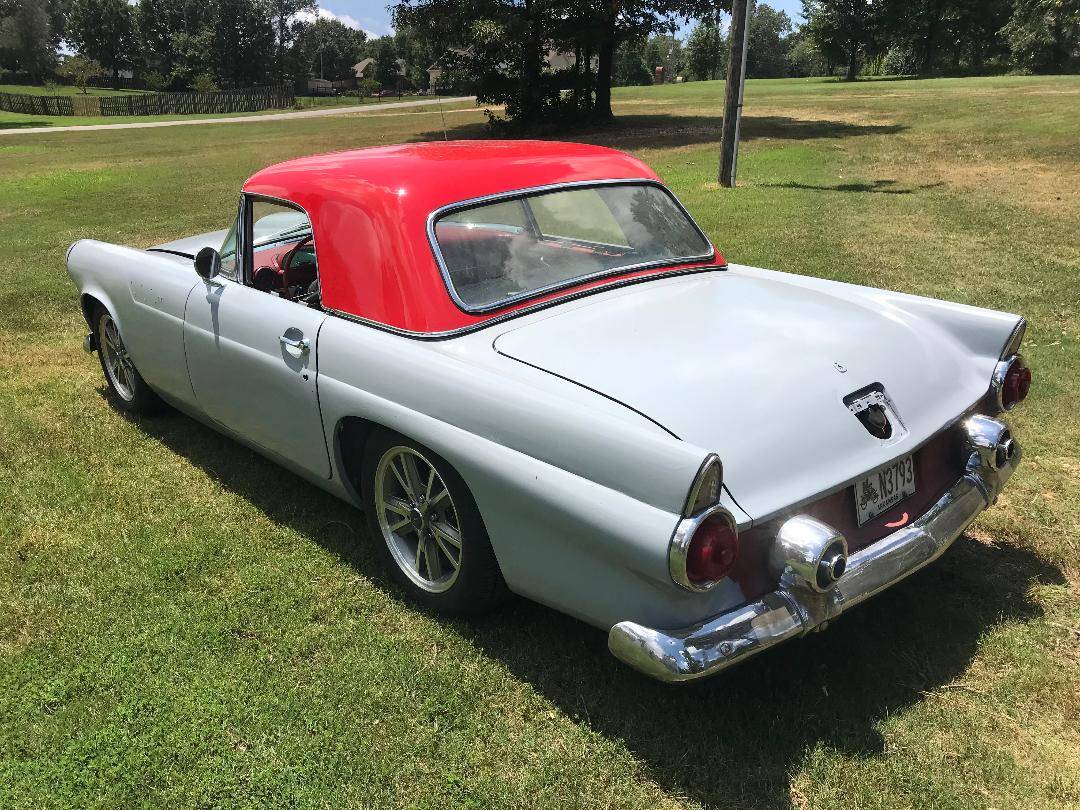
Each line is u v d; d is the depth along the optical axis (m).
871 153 14.89
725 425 2.24
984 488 2.73
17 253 9.42
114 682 2.65
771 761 2.29
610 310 2.85
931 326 3.06
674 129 22.75
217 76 106.06
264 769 2.31
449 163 3.17
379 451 2.96
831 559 2.13
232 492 3.91
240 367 3.44
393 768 2.31
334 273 3.05
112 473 4.11
